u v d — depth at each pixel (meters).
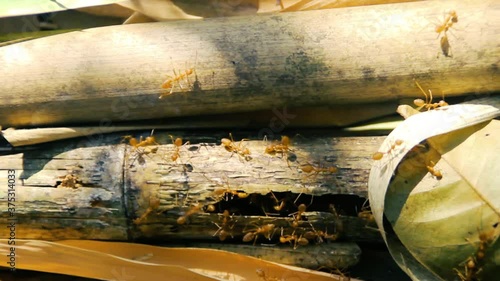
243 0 0.20
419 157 0.17
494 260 0.17
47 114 0.19
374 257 0.20
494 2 0.18
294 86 0.18
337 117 0.19
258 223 0.18
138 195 0.18
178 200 0.18
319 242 0.19
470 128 0.17
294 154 0.19
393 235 0.18
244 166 0.18
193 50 0.18
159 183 0.18
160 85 0.18
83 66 0.18
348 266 0.19
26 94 0.19
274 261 0.19
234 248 0.19
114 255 0.19
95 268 0.19
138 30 0.19
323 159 0.18
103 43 0.19
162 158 0.18
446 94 0.19
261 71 0.18
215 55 0.18
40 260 0.19
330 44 0.18
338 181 0.18
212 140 0.19
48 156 0.19
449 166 0.17
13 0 0.19
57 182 0.18
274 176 0.18
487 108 0.18
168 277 0.19
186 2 0.20
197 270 0.19
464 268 0.17
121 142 0.19
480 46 0.18
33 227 0.19
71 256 0.19
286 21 0.19
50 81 0.19
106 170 0.18
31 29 0.20
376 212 0.17
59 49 0.19
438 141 0.17
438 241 0.17
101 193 0.18
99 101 0.19
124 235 0.19
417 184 0.17
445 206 0.17
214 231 0.19
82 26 0.20
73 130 0.19
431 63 0.18
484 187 0.17
